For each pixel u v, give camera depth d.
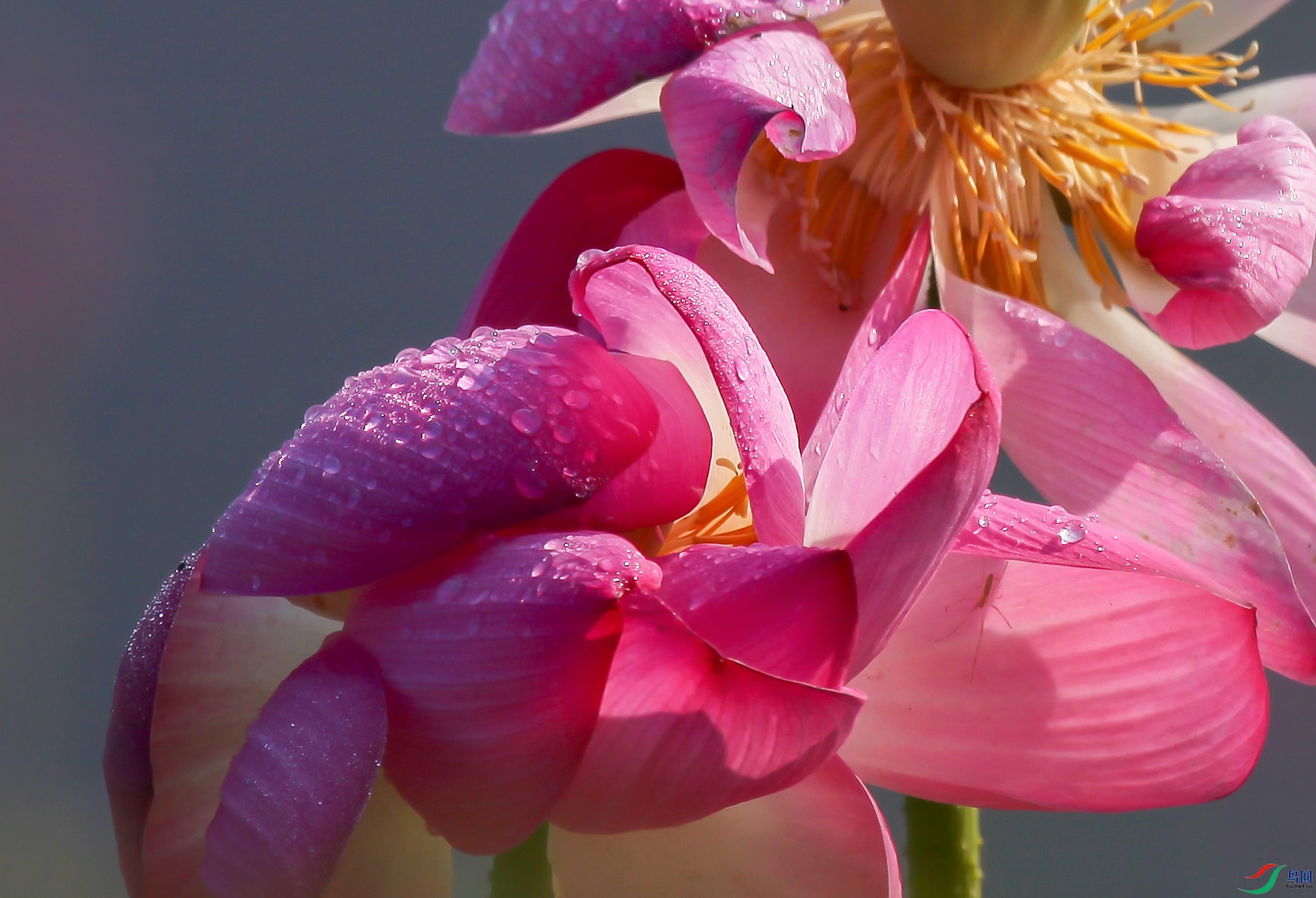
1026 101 1.05
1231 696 0.97
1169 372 1.05
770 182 1.04
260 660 0.97
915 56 1.04
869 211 1.05
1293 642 0.99
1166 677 0.97
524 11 1.00
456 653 0.93
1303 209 1.01
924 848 1.00
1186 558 1.00
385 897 0.96
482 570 0.93
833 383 1.03
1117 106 1.07
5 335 1.62
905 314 1.01
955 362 0.95
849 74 1.04
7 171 1.64
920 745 0.97
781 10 1.00
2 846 1.48
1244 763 0.97
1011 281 1.05
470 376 0.94
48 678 1.58
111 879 1.50
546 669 0.92
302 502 0.93
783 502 0.94
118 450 1.66
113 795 0.95
